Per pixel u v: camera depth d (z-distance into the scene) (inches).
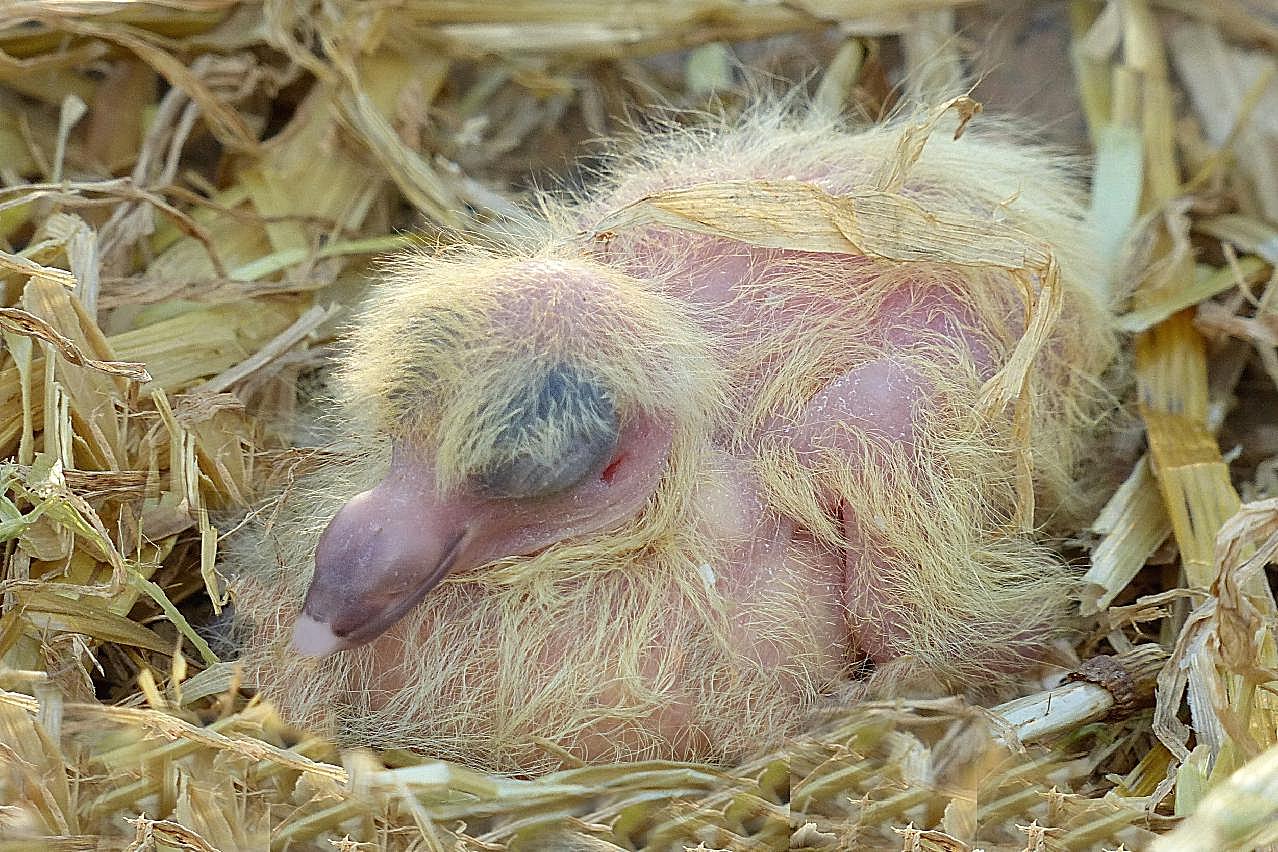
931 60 24.7
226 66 24.3
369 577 21.9
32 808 21.8
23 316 22.5
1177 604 23.0
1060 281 22.7
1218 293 24.0
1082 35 24.9
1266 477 23.5
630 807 22.1
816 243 22.7
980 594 22.7
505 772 22.4
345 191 24.3
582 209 23.3
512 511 22.1
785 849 22.1
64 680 22.4
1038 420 23.0
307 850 22.0
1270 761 21.5
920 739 22.2
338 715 22.5
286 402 23.6
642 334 22.2
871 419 22.6
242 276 23.9
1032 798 22.1
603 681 22.4
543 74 24.8
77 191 23.6
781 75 24.8
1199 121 24.6
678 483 22.4
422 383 22.0
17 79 24.3
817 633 22.5
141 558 22.9
